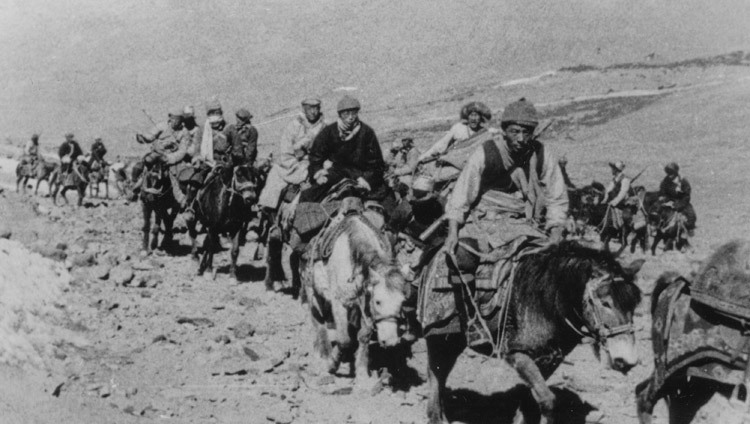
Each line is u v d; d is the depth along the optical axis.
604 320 5.49
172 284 11.62
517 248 6.10
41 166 29.11
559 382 8.08
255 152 12.84
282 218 10.94
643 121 39.91
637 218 19.38
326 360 8.05
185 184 13.43
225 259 14.27
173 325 9.31
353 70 69.25
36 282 9.43
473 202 6.33
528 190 6.30
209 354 8.34
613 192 19.48
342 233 7.62
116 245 14.59
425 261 6.80
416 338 8.59
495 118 45.47
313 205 8.34
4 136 60.25
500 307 5.98
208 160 12.74
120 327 8.98
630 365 5.42
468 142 8.96
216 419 6.74
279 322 9.89
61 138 60.66
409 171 14.34
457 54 71.50
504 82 62.59
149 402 6.96
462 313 6.23
